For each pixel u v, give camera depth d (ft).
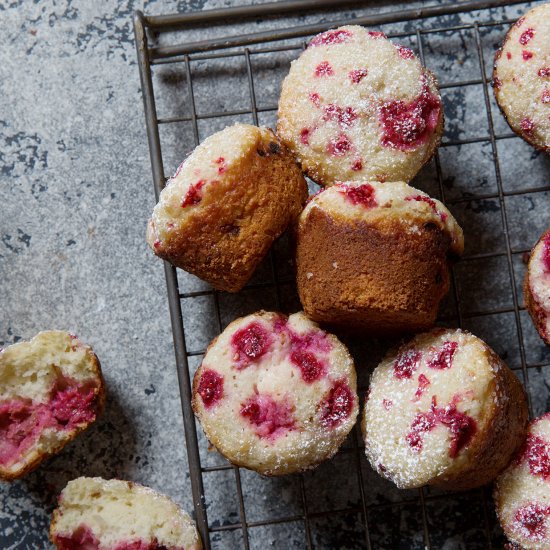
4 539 1.86
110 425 1.87
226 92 1.90
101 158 1.90
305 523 1.84
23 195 1.90
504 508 1.71
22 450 1.81
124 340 1.88
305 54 1.73
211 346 1.72
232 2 1.90
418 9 1.86
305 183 1.73
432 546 1.85
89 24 1.90
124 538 1.79
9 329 1.88
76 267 1.89
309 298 1.67
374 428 1.68
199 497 1.79
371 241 1.62
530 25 1.74
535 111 1.74
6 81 1.90
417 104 1.69
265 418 1.68
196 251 1.67
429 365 1.66
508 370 1.73
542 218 1.88
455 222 1.70
